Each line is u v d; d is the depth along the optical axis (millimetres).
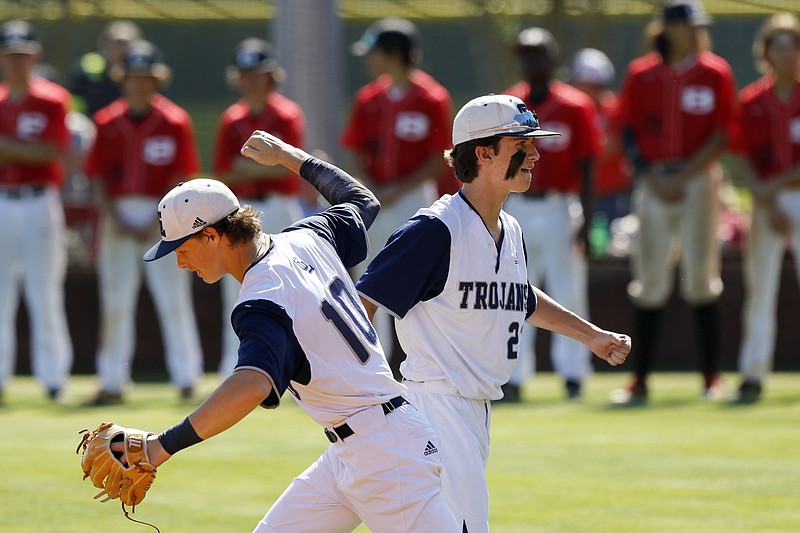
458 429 15484
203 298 46812
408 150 37562
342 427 13969
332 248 14734
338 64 47281
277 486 24500
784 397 36625
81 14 72312
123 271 38156
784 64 35625
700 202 36312
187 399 38438
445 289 15398
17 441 30047
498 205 15680
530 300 16406
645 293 36812
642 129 36844
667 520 21422
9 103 37906
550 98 37156
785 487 24094
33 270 38500
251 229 13977
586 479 24969
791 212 35875
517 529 20844
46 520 21625
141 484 13125
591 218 37562
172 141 38375
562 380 38688
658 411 34125
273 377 12992
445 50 78375
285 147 16469
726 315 45219
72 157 47219
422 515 13938
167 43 81500
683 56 36406
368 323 14414
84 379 45625
